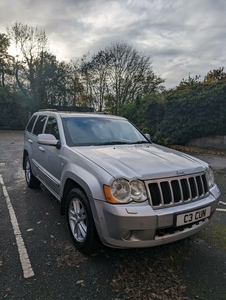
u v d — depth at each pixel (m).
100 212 2.20
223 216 3.79
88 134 3.47
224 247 2.86
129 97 25.95
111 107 25.69
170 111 11.85
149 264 2.46
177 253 2.69
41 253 2.62
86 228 2.47
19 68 24.80
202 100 10.27
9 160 7.81
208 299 1.99
